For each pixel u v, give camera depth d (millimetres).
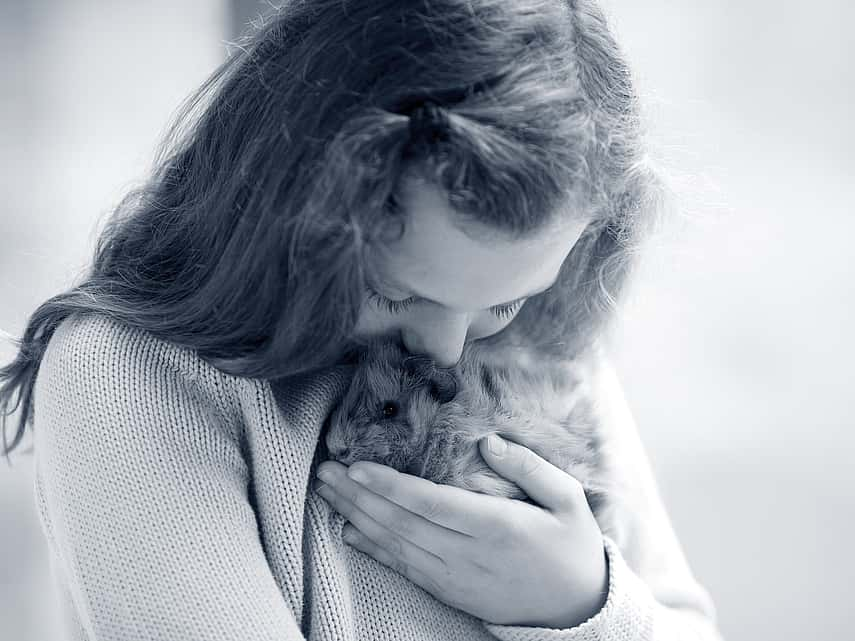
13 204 1689
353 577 854
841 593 1621
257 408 815
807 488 1631
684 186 1013
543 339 1026
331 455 861
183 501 752
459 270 726
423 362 889
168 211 884
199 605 722
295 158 727
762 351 1629
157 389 785
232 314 784
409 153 679
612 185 834
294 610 805
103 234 929
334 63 724
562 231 750
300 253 714
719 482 1655
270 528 811
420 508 832
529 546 852
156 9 1728
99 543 736
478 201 666
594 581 885
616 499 992
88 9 1724
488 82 694
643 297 1360
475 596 857
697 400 1651
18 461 1638
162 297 834
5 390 908
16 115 1706
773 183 1598
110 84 1727
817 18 1565
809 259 1604
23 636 1571
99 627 728
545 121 690
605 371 1137
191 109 912
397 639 848
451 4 712
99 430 760
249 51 835
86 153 1726
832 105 1583
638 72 928
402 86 691
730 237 1599
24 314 1210
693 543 1663
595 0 840
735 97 1594
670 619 957
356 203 680
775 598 1642
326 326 734
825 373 1616
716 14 1582
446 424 881
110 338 799
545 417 954
